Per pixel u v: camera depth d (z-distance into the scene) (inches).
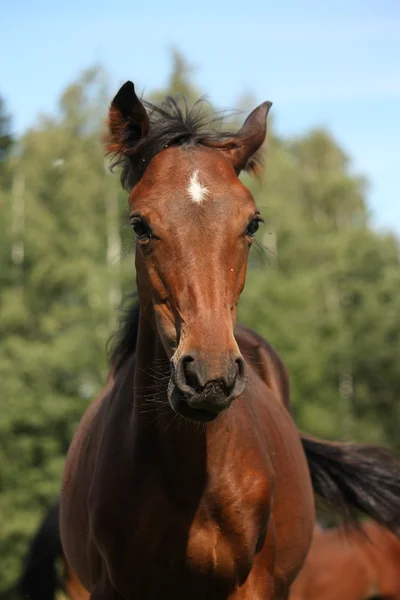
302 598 578.2
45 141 1811.0
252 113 262.1
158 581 235.6
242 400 252.4
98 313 1541.6
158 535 232.1
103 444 249.9
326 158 2605.8
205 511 231.5
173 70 1537.9
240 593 237.9
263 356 329.7
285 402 331.3
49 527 355.3
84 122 1823.3
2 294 1692.9
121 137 242.5
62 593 367.9
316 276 1798.7
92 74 1825.8
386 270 1843.0
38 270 1664.6
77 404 1471.5
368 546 601.0
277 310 1651.1
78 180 1711.4
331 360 1761.8
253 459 240.5
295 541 273.4
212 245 208.8
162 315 216.1
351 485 346.6
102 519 236.5
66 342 1496.1
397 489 348.2
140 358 239.6
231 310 209.9
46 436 1455.5
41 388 1464.1
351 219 2397.9
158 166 226.1
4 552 1375.5
